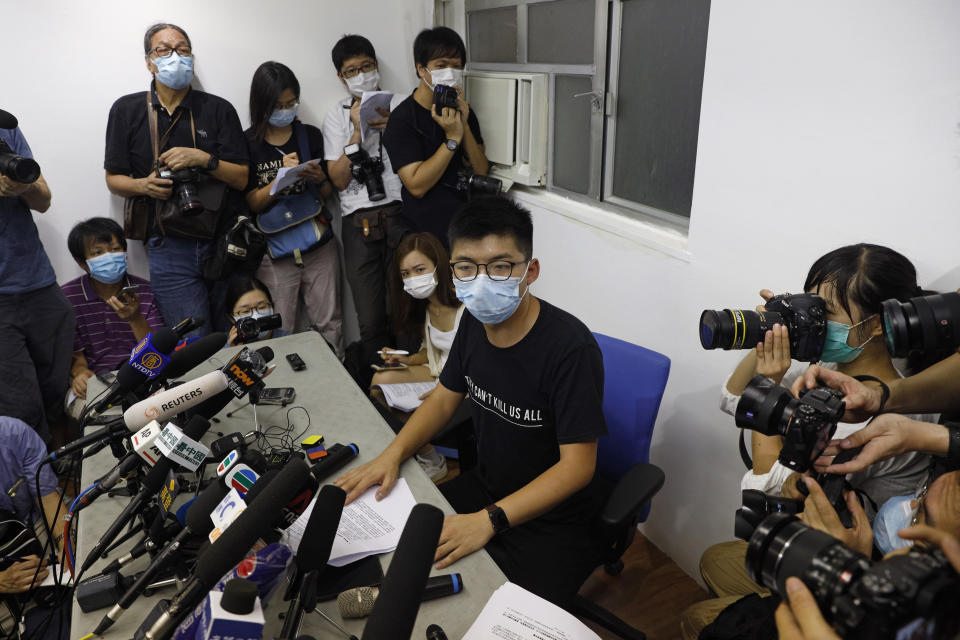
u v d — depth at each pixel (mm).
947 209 1364
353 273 3324
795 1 1599
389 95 3035
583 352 1476
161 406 1330
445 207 3031
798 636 731
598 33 2457
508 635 1113
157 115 2838
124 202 3064
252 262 3045
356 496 1446
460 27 3385
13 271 2545
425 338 2451
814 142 1614
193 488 1424
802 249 1697
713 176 1930
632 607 2148
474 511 1715
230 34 3080
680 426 2209
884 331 1089
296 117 3127
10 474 1854
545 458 1603
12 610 1805
